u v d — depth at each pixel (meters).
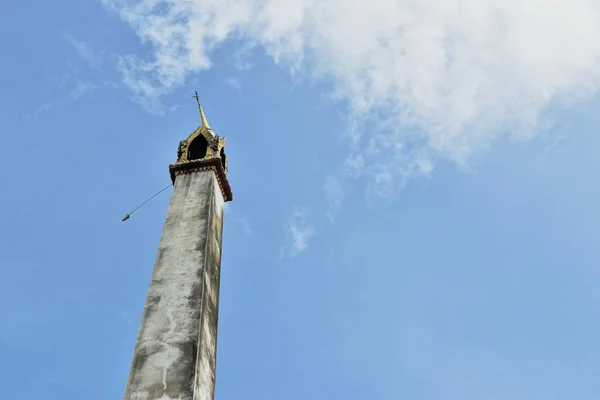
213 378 22.92
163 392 20.95
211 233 26.67
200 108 33.41
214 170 29.38
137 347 22.36
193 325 22.80
